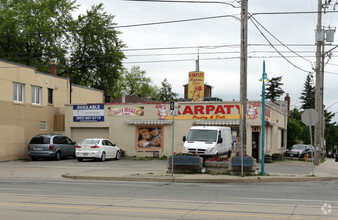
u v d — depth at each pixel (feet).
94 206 32.40
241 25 62.44
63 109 115.14
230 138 86.63
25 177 59.47
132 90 253.65
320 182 54.34
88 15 159.22
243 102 61.21
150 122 99.91
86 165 79.36
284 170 69.97
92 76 165.37
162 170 66.85
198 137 77.30
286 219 27.66
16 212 29.60
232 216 28.50
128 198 37.01
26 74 99.55
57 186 46.78
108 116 105.09
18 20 145.07
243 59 61.93
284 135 146.10
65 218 27.55
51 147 92.17
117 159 96.84
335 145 324.19
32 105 101.55
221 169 59.00
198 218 27.76
